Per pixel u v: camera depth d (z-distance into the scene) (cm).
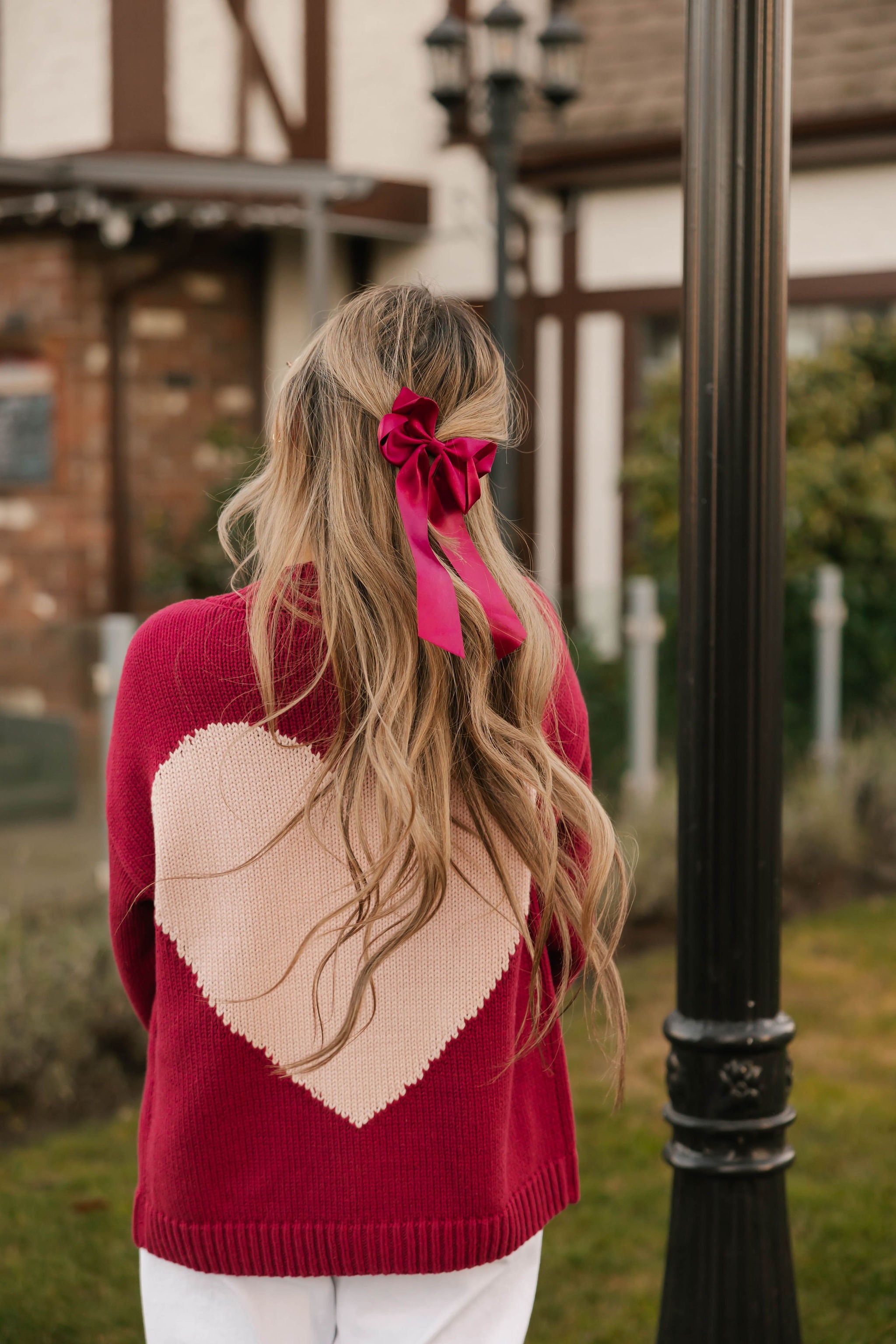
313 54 892
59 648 487
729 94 179
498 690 131
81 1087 390
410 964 131
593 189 883
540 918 137
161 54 809
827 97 801
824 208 826
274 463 136
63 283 824
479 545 135
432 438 128
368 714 124
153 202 791
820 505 715
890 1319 271
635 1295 285
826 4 837
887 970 493
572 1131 148
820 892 603
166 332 882
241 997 130
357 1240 131
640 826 580
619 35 885
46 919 450
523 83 601
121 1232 308
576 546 906
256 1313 133
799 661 693
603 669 611
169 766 129
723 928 187
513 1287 139
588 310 891
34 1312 276
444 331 137
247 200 814
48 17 849
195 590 871
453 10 930
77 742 484
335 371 132
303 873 129
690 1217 190
